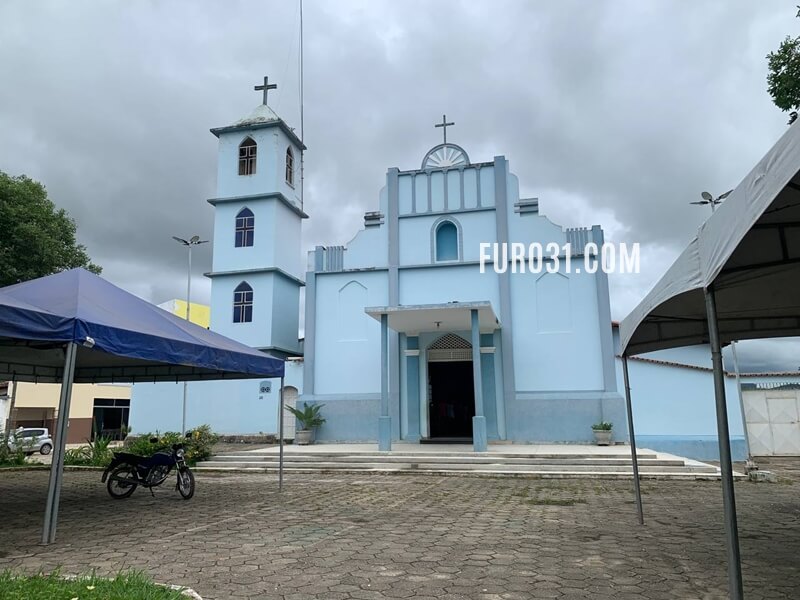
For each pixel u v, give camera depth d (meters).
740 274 4.75
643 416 17.39
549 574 4.84
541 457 12.73
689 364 19.39
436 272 17.66
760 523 6.92
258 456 13.95
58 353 9.59
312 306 18.27
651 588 4.44
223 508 8.20
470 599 4.23
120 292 8.31
